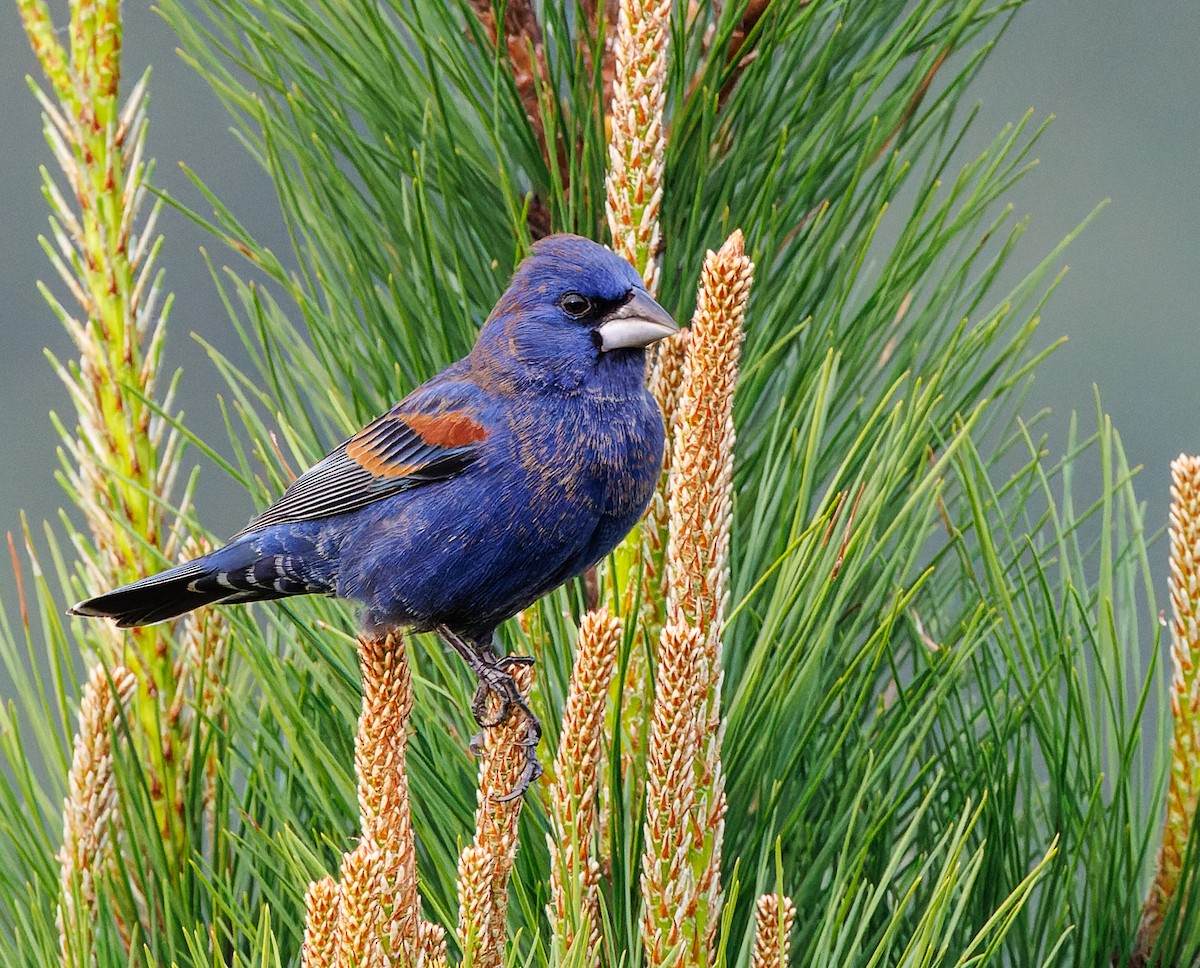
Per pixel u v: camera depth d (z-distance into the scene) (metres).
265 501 6.25
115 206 6.82
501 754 5.39
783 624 6.10
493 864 5.24
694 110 6.64
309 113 6.58
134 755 6.05
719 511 5.47
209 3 6.62
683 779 5.36
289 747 6.27
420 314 6.76
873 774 5.71
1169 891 6.09
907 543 6.31
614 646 5.16
